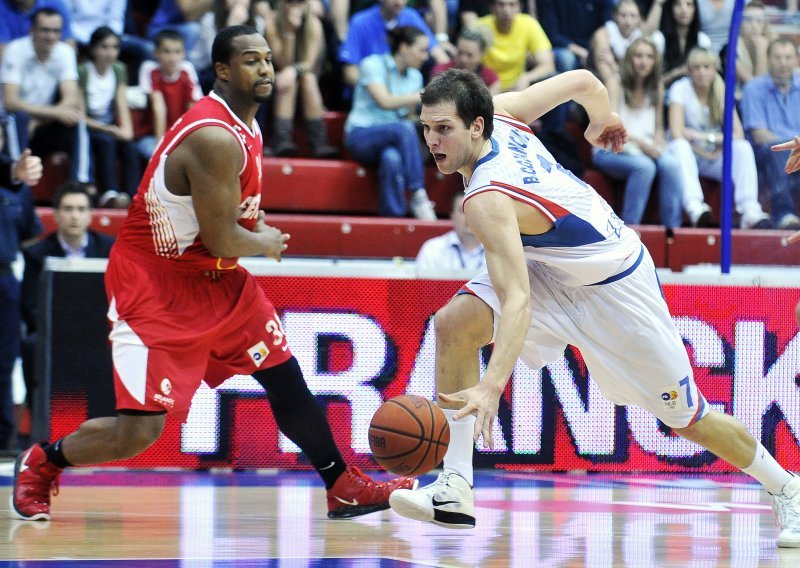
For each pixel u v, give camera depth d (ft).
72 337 49.88
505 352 28.43
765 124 61.11
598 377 34.81
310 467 52.03
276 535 34.37
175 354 35.14
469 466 32.19
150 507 40.73
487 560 29.78
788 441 54.39
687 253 72.13
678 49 78.64
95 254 60.29
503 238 29.68
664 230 71.87
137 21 86.28
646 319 33.32
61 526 35.81
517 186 30.81
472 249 65.36
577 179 33.24
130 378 34.65
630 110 75.51
